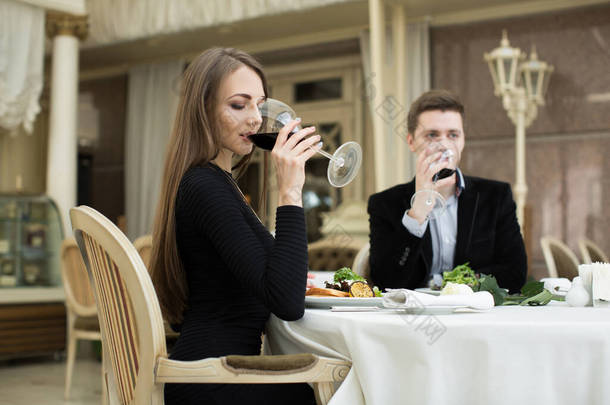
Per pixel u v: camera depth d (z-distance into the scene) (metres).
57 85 5.09
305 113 5.83
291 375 1.15
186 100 1.36
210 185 1.27
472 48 4.98
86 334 3.57
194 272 1.31
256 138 1.39
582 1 4.60
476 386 1.07
